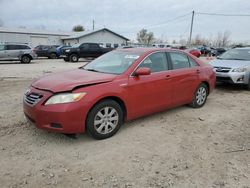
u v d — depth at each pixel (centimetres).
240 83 866
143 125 502
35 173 328
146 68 462
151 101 495
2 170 333
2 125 482
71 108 382
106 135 432
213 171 341
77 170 337
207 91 655
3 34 4128
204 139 442
